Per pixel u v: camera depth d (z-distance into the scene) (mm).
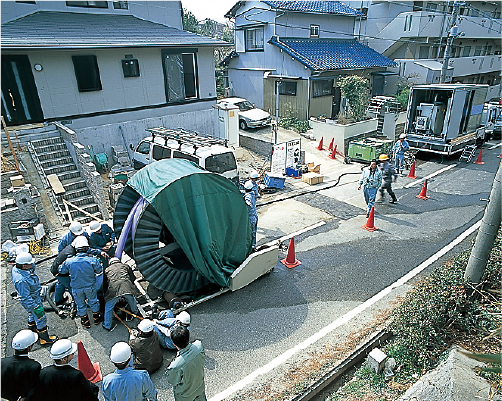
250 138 17828
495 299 5676
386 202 11266
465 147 15531
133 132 14039
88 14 14352
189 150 10289
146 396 3541
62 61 12102
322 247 8547
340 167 15000
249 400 4520
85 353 4703
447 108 14211
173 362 3613
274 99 21375
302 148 17094
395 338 5402
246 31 21953
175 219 5746
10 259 6816
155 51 14172
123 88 13750
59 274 5754
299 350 5363
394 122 17484
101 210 10070
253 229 7566
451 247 8438
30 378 3686
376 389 4617
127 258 7926
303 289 6895
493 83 34500
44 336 5414
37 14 13141
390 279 7211
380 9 25219
